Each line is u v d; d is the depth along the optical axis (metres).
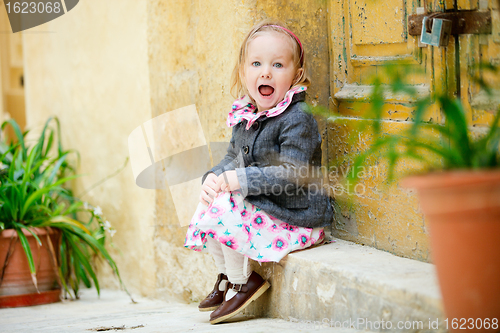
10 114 7.29
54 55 4.18
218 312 1.99
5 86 7.27
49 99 4.32
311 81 2.31
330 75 2.33
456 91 1.79
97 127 3.62
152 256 3.06
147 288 3.12
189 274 2.76
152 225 3.06
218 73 2.46
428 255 1.83
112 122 3.44
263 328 1.78
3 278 2.94
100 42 3.52
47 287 3.07
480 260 1.24
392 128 1.98
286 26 2.28
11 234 2.96
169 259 2.93
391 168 1.40
